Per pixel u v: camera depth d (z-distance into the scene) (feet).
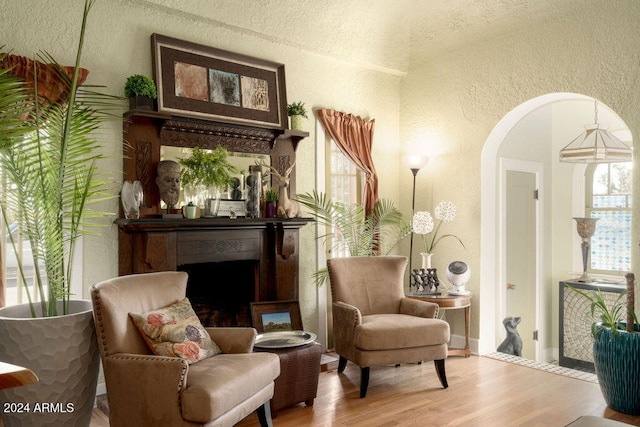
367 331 11.68
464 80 16.33
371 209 16.98
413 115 17.97
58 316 8.93
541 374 13.67
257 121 14.24
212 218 12.74
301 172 15.70
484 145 15.80
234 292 14.57
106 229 11.94
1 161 8.67
